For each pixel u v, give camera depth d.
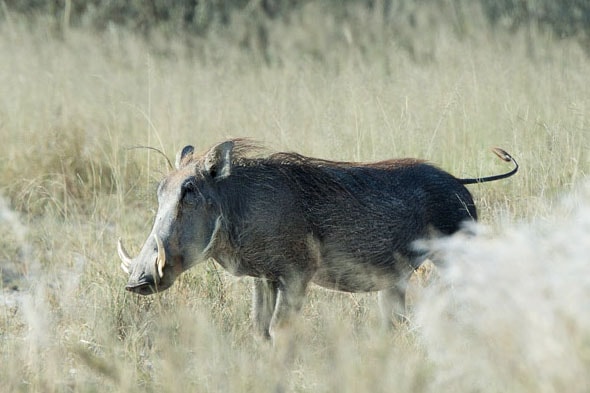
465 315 17.38
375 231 21.30
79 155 33.75
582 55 46.41
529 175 28.61
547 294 15.72
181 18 59.56
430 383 15.88
